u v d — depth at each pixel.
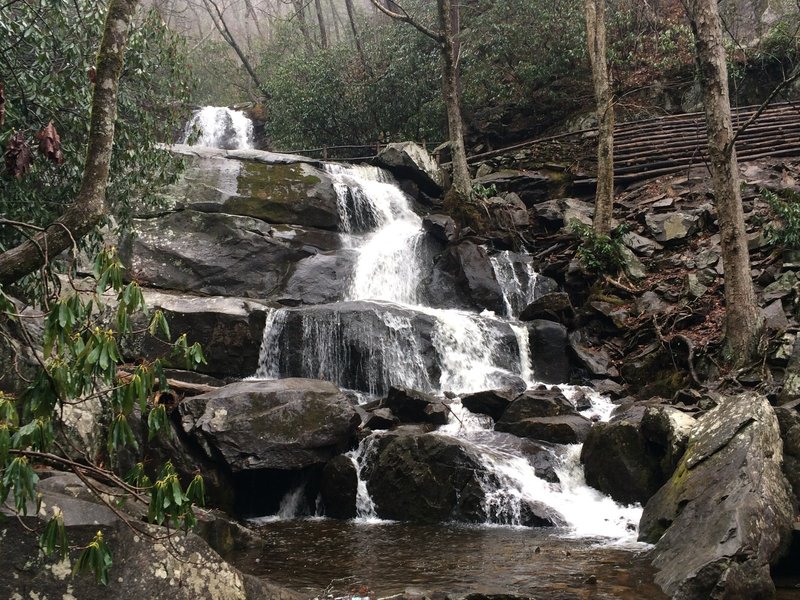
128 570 4.04
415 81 20.84
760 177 14.84
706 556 5.43
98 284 3.49
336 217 15.24
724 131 10.06
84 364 3.41
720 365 10.34
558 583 5.72
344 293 13.66
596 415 10.25
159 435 8.06
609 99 14.47
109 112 4.52
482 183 17.22
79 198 4.36
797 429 6.86
